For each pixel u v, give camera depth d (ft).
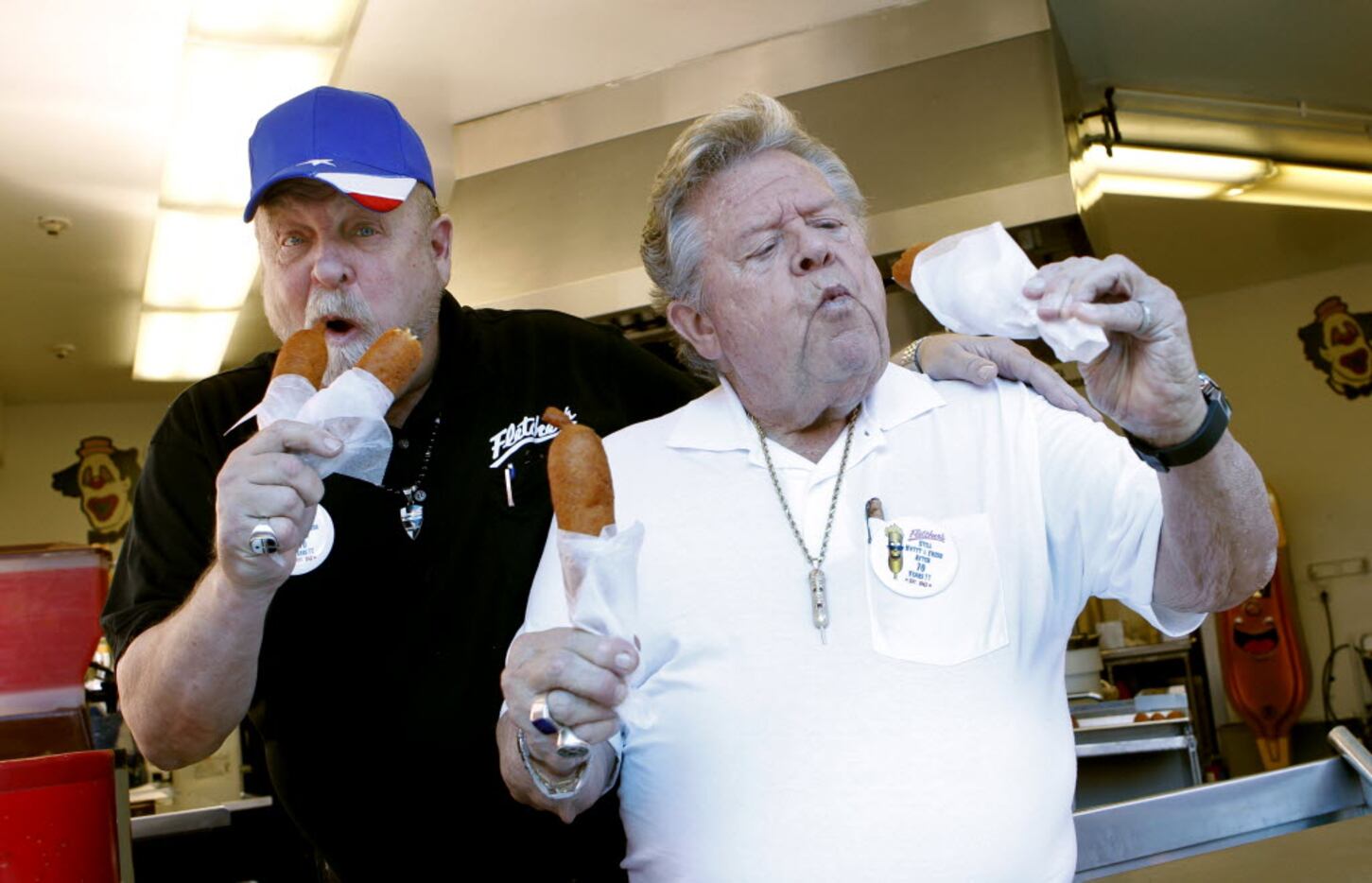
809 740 4.31
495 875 5.64
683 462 4.93
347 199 5.39
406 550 5.63
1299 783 6.83
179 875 10.48
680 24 12.80
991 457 4.69
